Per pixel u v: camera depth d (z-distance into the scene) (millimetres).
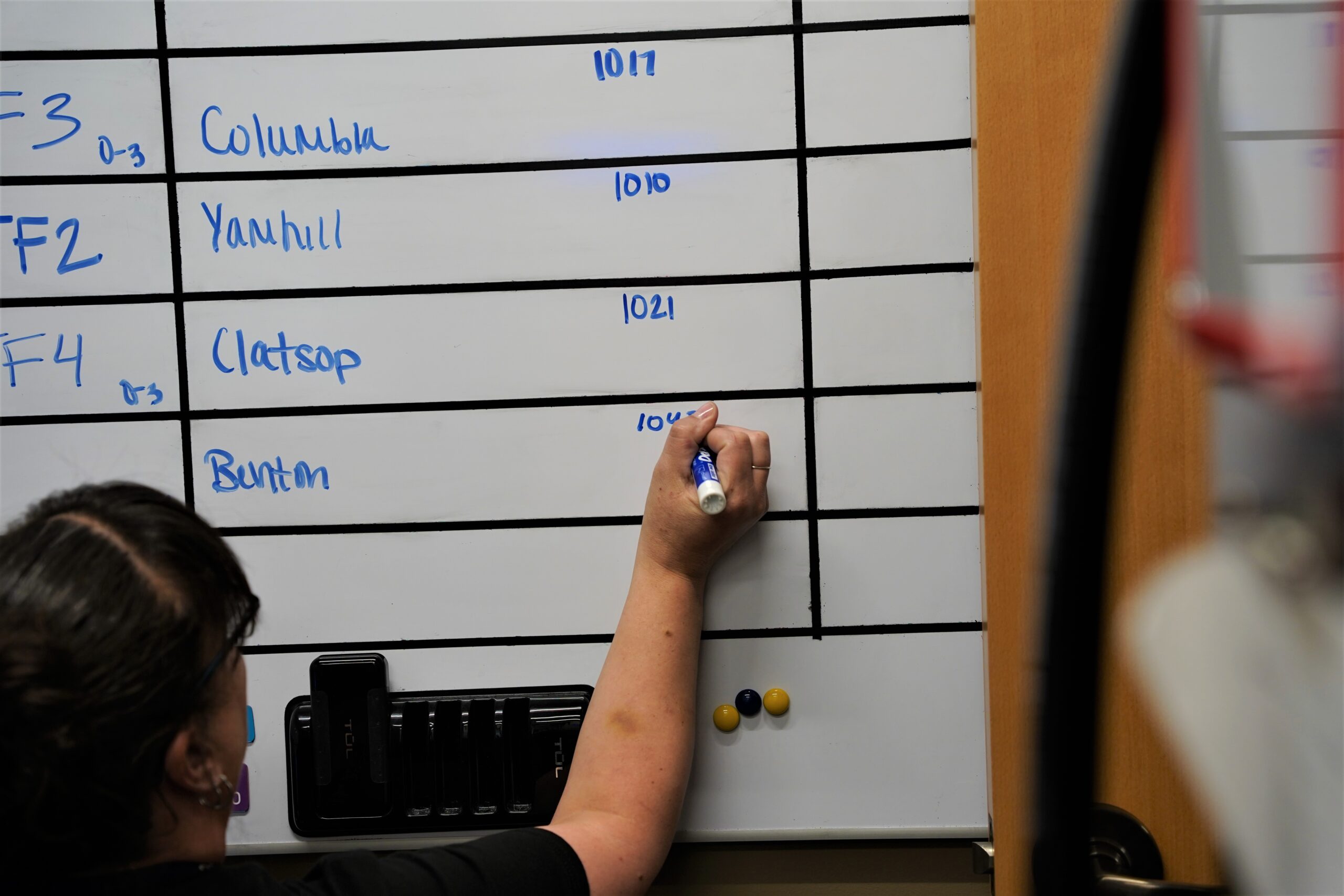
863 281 817
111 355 833
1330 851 283
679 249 822
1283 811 296
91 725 452
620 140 818
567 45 814
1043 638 377
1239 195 397
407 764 835
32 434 836
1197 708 326
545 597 841
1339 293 306
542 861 644
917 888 846
